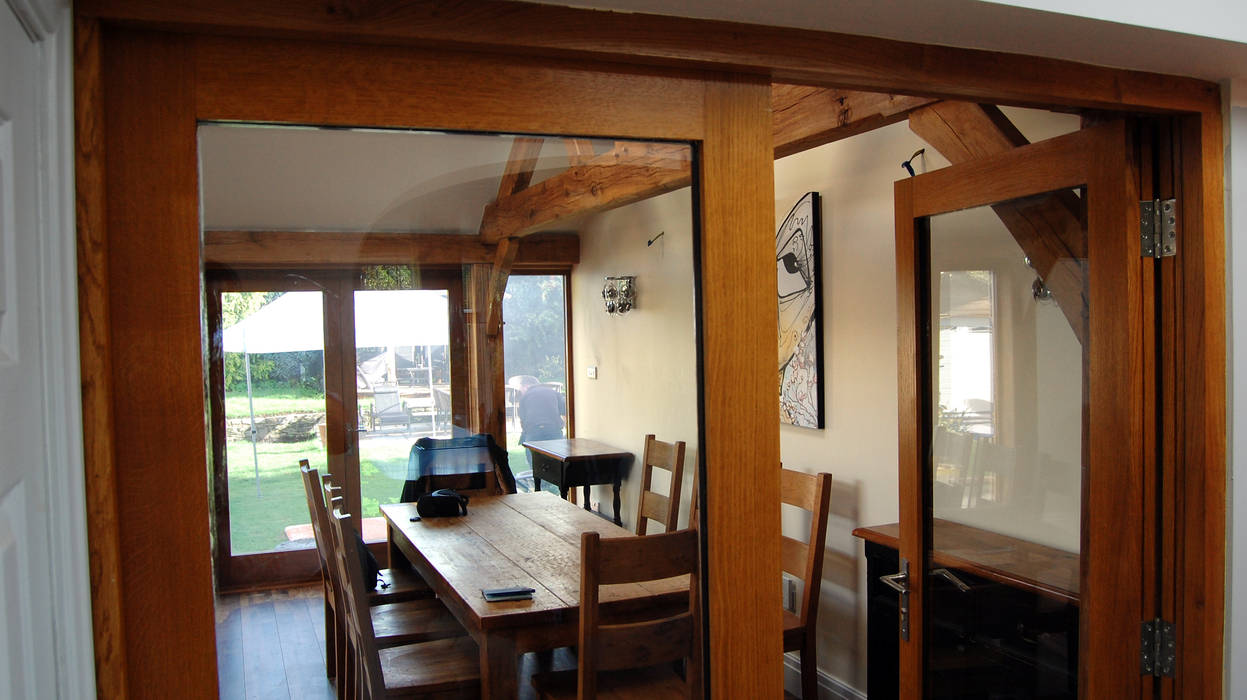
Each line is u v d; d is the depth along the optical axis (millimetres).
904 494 2217
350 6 986
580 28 1104
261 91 995
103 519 914
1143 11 1290
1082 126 1713
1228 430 1617
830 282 3275
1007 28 1277
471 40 1045
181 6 922
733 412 1245
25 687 733
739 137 1251
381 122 1053
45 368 823
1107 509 1674
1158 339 1639
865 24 1237
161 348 957
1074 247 1740
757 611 1270
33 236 798
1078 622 1771
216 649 993
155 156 952
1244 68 1516
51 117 839
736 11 1155
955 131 2148
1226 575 1625
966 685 2080
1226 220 1607
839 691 3297
